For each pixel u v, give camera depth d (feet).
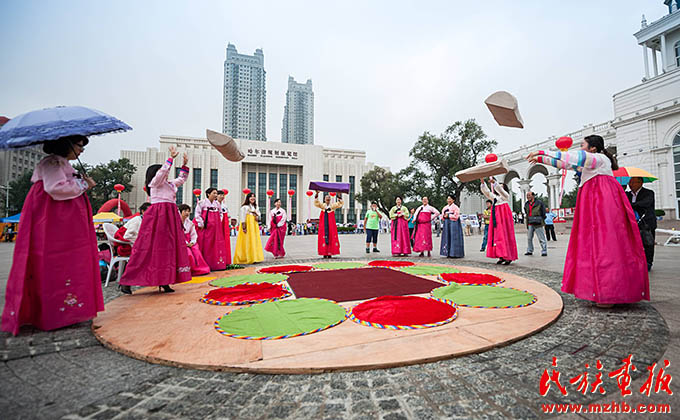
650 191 15.80
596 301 8.76
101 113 8.27
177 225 11.89
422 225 25.20
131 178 158.10
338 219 178.40
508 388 4.74
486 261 21.36
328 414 4.11
